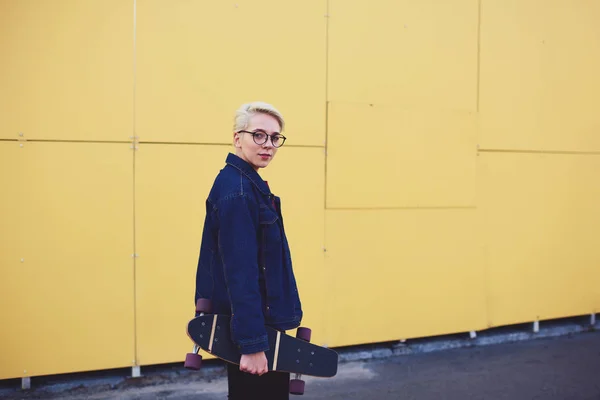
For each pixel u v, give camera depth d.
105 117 3.23
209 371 3.55
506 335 4.40
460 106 4.12
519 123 4.34
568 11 4.46
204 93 3.42
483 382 3.52
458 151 4.12
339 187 3.78
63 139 3.16
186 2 3.36
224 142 3.47
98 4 3.19
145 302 3.35
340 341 3.83
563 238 4.54
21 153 3.10
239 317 1.71
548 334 4.53
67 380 3.34
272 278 1.89
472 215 4.20
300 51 3.65
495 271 4.30
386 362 3.88
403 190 3.96
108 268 3.28
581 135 4.57
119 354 3.32
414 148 3.98
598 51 4.60
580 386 3.46
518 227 4.37
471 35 4.14
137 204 3.31
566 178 4.53
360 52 3.80
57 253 3.18
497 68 4.24
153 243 3.35
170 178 3.37
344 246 3.82
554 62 4.44
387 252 3.94
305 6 3.65
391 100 3.90
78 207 3.21
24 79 3.08
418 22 3.97
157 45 3.31
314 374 1.90
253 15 3.52
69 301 3.21
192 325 1.78
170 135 3.36
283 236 1.98
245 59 3.51
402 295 3.99
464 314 4.20
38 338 3.17
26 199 3.12
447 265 4.12
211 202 1.90
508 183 4.32
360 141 3.82
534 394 3.33
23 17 3.06
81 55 3.17
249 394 1.92
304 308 3.72
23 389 3.21
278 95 3.60
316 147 3.71
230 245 1.76
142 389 3.31
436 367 3.79
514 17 4.28
